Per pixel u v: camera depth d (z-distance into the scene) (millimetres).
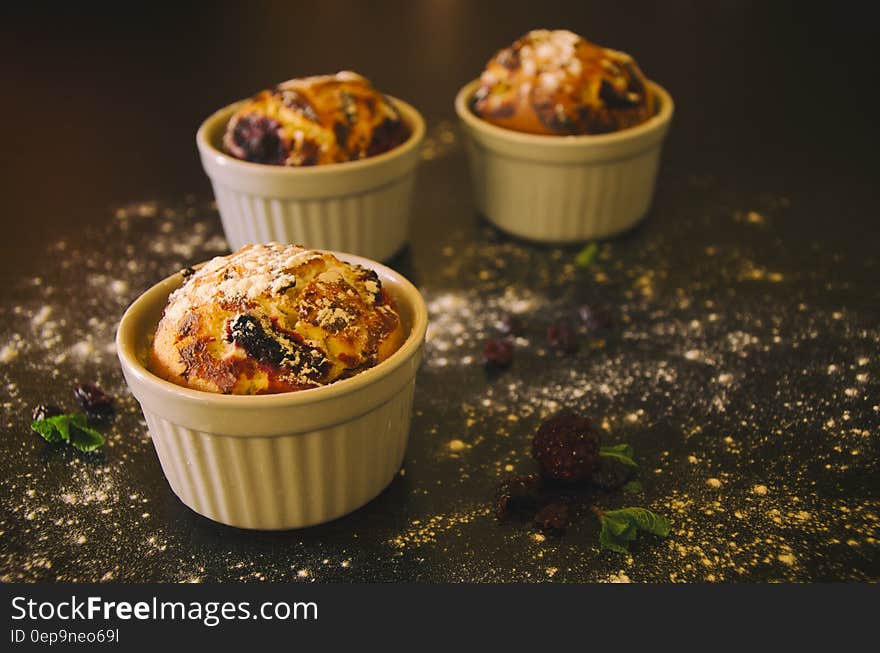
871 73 796
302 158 572
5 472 496
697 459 501
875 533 471
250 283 464
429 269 611
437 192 674
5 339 560
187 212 651
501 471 498
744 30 869
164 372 459
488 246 629
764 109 754
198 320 458
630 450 501
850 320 570
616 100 603
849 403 525
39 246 621
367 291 478
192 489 468
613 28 871
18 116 740
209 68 798
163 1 913
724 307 582
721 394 531
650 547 468
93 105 753
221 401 441
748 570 460
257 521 469
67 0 908
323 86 580
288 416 445
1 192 665
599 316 570
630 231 637
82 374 542
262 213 581
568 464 485
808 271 604
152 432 465
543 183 606
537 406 528
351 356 461
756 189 671
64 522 477
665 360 551
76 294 588
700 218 647
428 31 862
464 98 632
